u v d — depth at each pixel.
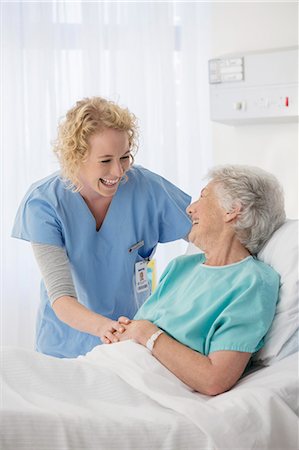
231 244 2.30
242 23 3.62
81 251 2.66
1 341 3.86
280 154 3.59
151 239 2.79
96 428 1.85
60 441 1.82
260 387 2.02
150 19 3.97
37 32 3.75
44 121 3.79
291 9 3.44
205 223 2.29
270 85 3.47
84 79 3.85
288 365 2.13
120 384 2.05
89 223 2.64
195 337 2.18
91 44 3.84
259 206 2.27
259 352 2.21
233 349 2.09
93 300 2.74
